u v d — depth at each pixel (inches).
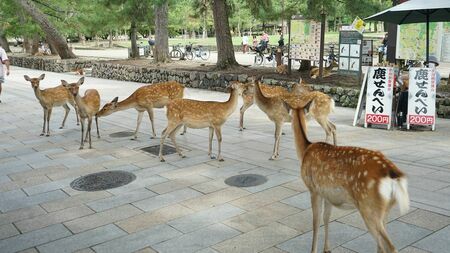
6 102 584.4
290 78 576.4
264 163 284.4
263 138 355.3
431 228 181.5
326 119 314.7
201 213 206.7
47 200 229.9
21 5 1114.7
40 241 184.1
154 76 766.5
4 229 196.7
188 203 219.9
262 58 956.0
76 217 207.2
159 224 196.1
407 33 577.3
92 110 340.8
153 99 360.2
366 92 384.5
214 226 192.2
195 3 783.1
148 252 171.2
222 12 697.0
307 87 410.6
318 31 556.1
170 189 241.0
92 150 330.6
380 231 126.6
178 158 302.7
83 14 1125.1
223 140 351.3
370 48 733.3
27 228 197.0
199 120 289.3
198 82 671.8
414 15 456.8
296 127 167.6
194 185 246.2
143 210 212.7
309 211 205.3
